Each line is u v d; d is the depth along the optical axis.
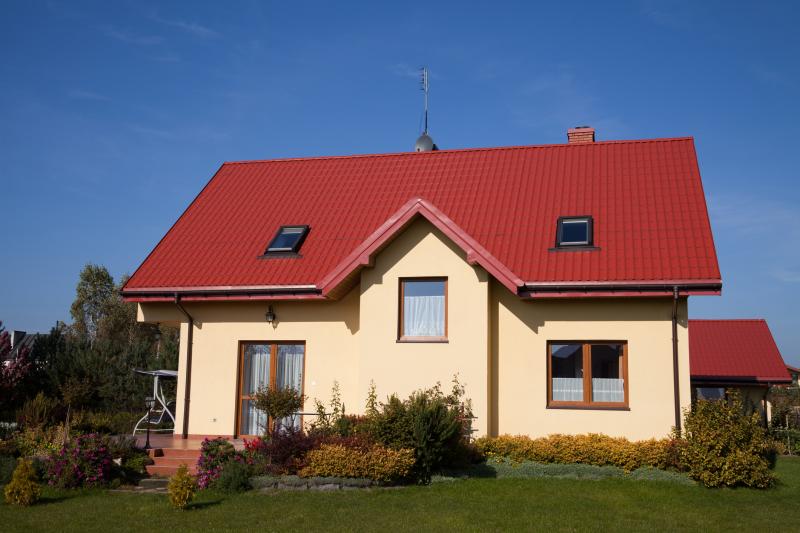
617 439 16.52
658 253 17.81
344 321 19.38
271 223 21.92
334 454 14.73
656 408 17.09
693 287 16.80
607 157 22.12
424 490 14.34
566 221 19.50
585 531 11.50
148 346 34.53
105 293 58.50
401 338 17.94
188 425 19.97
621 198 20.05
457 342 17.61
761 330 36.28
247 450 15.70
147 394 31.45
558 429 17.55
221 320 20.17
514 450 16.48
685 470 15.50
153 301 20.27
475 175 22.39
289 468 15.05
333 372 19.25
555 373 18.02
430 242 18.06
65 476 15.15
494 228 19.80
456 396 17.31
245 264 20.34
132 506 13.52
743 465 14.61
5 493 13.82
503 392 17.92
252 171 25.05
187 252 21.34
